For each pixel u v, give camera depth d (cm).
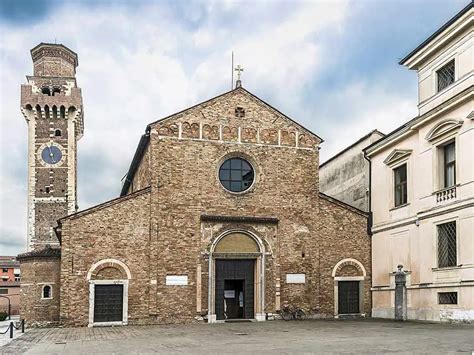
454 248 2878
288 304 3600
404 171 3497
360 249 3800
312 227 3731
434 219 3033
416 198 3253
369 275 3781
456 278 2803
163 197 3491
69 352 1938
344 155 4559
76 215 3322
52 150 7212
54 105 7244
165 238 3450
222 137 3662
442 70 3127
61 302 3234
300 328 2783
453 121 2859
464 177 2780
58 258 3741
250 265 3619
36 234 6962
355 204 4306
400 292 3381
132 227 3406
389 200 3603
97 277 3306
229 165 3688
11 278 10819
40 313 3681
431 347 1742
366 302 3747
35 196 7069
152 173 3491
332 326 2870
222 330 2781
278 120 3788
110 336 2592
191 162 3578
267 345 1984
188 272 3453
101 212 3366
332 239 3759
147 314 3350
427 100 3209
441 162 3059
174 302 3400
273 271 3606
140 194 3447
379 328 2639
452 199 2880
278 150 3756
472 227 2684
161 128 3556
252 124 3734
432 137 3073
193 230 3506
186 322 3391
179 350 1886
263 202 3669
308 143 3819
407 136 3397
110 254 3344
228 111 3703
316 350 1766
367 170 4109
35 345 2266
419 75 3325
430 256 3055
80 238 3312
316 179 3794
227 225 3566
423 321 3067
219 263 3559
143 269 3384
